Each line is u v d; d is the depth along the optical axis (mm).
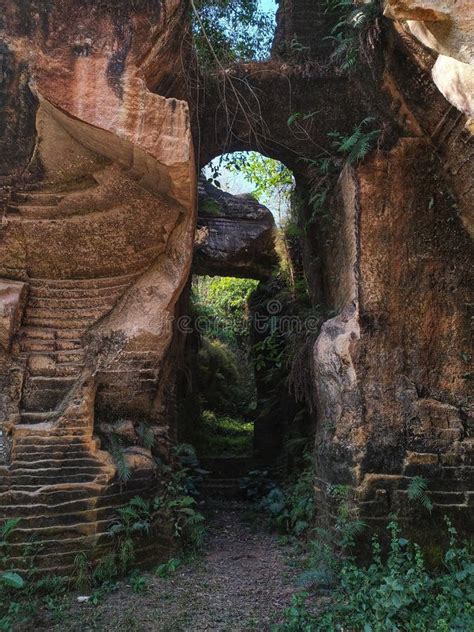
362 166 5930
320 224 7219
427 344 5848
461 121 5395
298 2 7316
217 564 5777
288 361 7906
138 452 5668
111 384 5676
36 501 5031
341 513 5379
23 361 5477
